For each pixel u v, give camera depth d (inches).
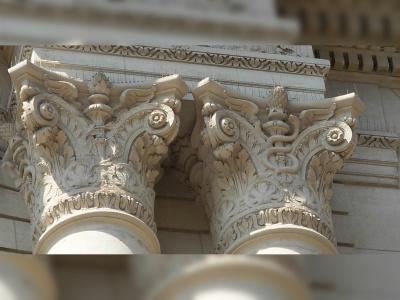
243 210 447.5
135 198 426.9
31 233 439.2
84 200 415.2
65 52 473.4
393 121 613.3
